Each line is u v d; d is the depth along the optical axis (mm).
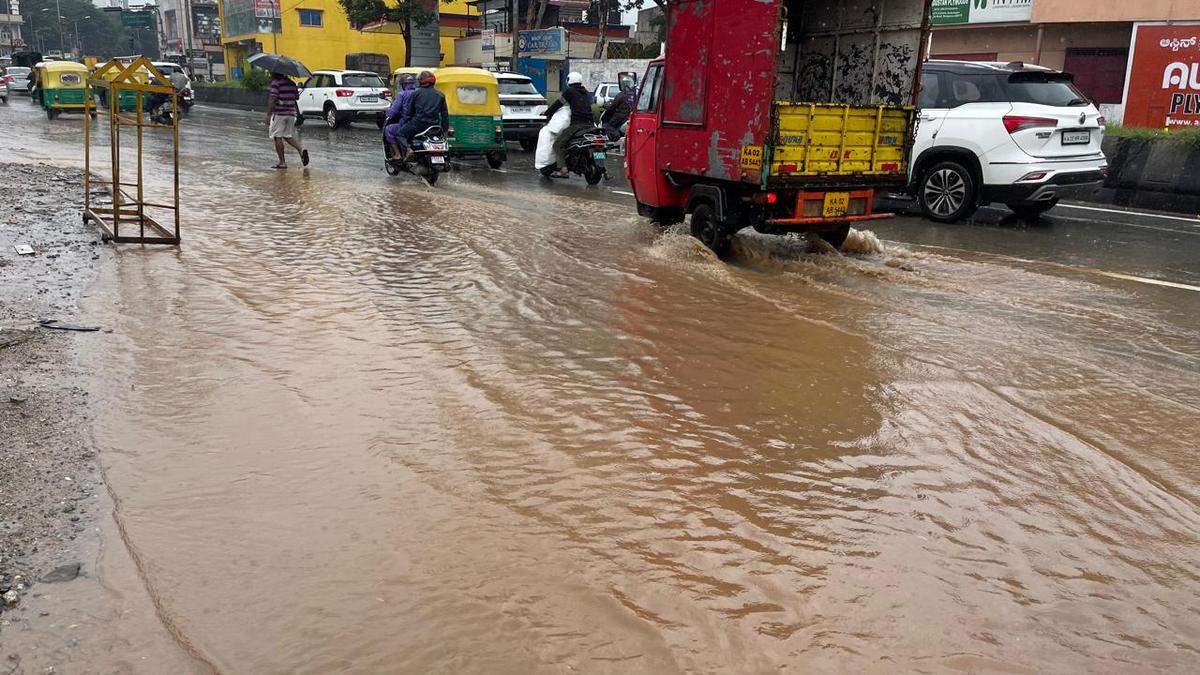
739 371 5371
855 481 3975
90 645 2756
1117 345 6004
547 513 3625
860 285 7668
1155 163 12883
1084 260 8805
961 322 6504
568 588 3102
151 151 18672
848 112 8172
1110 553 3428
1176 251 9312
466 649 2768
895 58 8891
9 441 4141
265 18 48969
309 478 3875
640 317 6512
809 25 9797
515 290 7227
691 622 2930
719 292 7297
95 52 126438
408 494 3750
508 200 12727
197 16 76688
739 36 7891
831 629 2910
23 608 2924
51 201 11297
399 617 2920
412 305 6691
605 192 14172
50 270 7449
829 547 3418
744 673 2682
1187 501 3859
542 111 21281
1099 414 4801
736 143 8078
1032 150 10531
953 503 3791
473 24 48062
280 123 15438
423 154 14328
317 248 8750
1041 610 3049
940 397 5000
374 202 12062
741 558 3324
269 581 3107
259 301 6680
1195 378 5383
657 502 3736
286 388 4918
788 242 9641
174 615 2910
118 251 8312
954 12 24375
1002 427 4598
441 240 9336
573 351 5691
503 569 3209
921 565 3307
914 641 2859
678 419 4625
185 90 34250
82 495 3680
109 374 5059
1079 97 10906
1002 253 9156
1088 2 21828
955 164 11000
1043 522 3650
